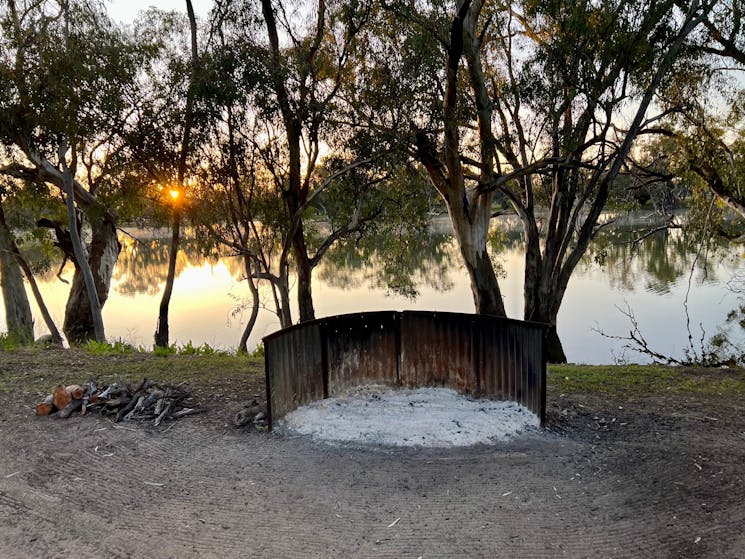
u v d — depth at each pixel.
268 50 12.84
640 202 19.94
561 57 12.13
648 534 4.30
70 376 8.84
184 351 12.22
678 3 11.94
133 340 19.19
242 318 24.20
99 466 5.55
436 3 11.31
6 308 18.06
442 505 4.76
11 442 6.10
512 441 6.05
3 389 8.00
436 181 14.24
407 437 6.07
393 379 7.83
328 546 4.20
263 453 5.82
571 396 7.80
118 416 6.73
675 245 34.88
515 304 28.30
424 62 11.86
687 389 8.22
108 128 13.91
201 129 12.84
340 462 5.58
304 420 6.60
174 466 5.55
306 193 14.08
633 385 8.47
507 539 4.25
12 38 13.85
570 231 15.07
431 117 12.60
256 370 9.43
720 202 18.44
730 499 4.78
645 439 6.12
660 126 15.48
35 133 15.44
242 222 14.79
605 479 5.20
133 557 4.07
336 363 7.52
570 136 13.20
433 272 32.88
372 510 4.70
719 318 20.92
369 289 29.89
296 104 12.90
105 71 13.23
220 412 7.02
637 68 12.70
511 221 47.31
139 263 45.19
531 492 4.96
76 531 4.42
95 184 18.00
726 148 15.09
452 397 7.37
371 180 15.47
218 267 42.66
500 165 16.20
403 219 16.80
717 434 6.26
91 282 16.09
